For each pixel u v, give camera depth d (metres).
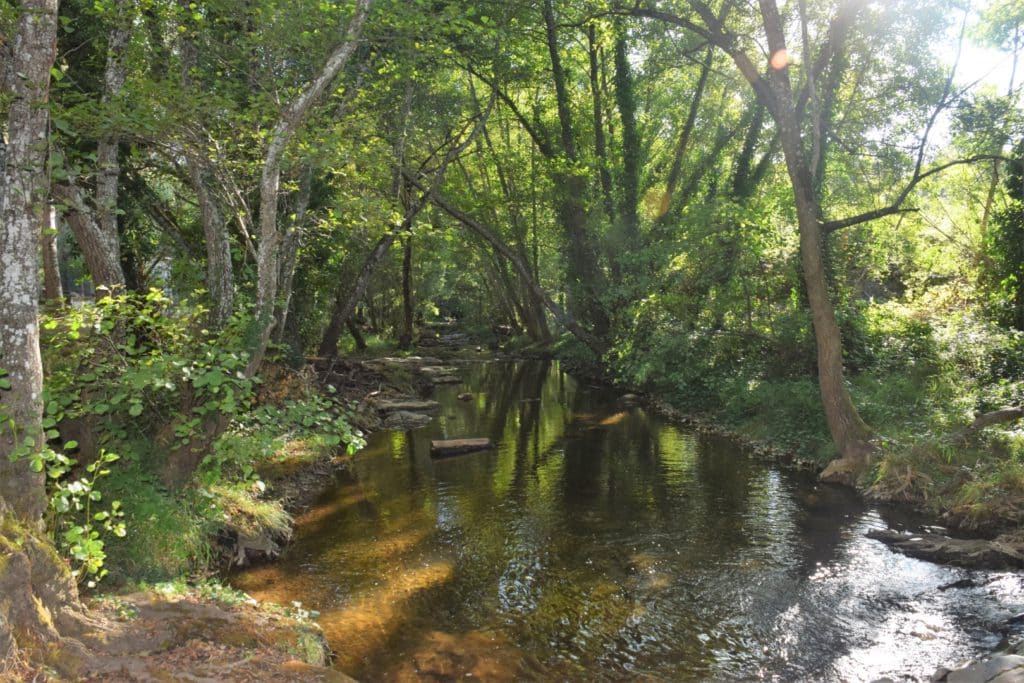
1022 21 15.25
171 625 5.04
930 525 9.51
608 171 23.77
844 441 11.90
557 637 6.44
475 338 49.12
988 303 17.97
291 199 13.44
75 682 4.11
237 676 4.50
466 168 31.61
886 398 13.77
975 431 11.23
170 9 8.35
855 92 16.58
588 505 10.63
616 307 22.36
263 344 7.82
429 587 7.55
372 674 5.68
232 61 8.84
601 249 23.42
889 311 18.80
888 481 10.78
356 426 16.52
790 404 14.93
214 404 6.88
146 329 7.58
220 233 9.66
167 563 6.86
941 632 6.44
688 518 9.95
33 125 4.87
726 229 17.30
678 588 7.54
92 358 7.21
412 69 12.26
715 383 17.83
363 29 9.16
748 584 7.62
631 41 21.94
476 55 17.80
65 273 18.81
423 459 13.81
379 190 12.34
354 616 6.78
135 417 8.08
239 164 9.19
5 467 4.59
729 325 17.69
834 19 13.60
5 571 4.06
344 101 10.43
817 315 12.08
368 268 22.89
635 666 5.93
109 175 9.12
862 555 8.44
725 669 5.87
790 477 12.08
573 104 24.95
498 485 11.82
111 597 5.30
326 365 21.36
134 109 7.76
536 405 21.06
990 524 9.11
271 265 7.86
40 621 4.22
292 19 7.65
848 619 6.75
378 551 8.64
